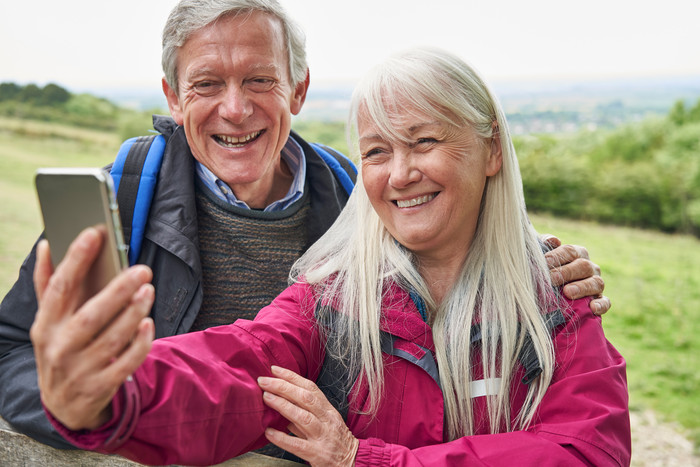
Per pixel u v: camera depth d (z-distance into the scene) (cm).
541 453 131
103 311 83
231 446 127
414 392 146
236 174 190
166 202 184
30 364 165
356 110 147
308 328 151
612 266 850
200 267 183
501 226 153
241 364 134
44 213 88
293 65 200
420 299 152
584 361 144
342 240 167
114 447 105
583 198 1047
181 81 189
